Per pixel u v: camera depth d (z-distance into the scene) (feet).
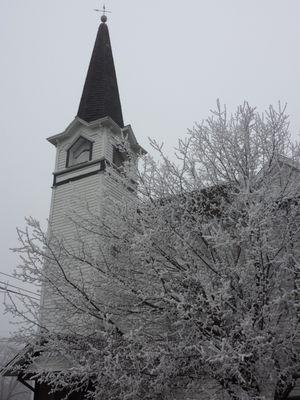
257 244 26.99
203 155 34.01
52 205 58.90
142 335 28.94
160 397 28.71
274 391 28.48
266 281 27.89
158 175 33.22
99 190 55.67
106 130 62.28
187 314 26.25
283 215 30.30
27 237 31.73
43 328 31.37
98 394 29.01
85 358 28.63
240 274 27.04
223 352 22.90
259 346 24.26
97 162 59.41
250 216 26.61
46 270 32.09
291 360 27.04
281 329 27.81
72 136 64.28
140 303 29.71
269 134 33.24
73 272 37.17
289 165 33.53
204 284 25.98
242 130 33.09
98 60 75.31
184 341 26.48
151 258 29.66
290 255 27.25
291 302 26.48
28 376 41.86
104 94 71.31
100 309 31.27
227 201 33.22
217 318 27.04
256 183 31.19
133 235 31.94
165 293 28.71
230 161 32.81
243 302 26.84
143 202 32.78
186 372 28.40
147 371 28.22
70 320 34.60
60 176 61.41
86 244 36.60
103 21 81.35
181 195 32.32
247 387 26.18
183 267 29.86
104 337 28.99
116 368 26.94
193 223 31.50
